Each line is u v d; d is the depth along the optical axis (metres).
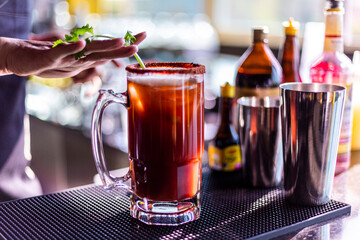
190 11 3.20
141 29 3.16
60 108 2.06
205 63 2.75
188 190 0.68
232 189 0.82
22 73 0.82
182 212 0.68
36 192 1.26
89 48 0.70
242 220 0.69
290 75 0.93
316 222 0.70
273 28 2.60
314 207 0.73
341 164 0.89
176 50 2.97
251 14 2.80
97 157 0.70
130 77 0.67
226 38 2.93
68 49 0.70
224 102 0.89
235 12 2.91
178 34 3.08
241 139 0.83
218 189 0.82
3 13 1.19
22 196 1.22
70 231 0.66
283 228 0.67
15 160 1.26
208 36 3.00
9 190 1.21
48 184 2.09
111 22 3.21
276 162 0.81
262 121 0.80
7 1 1.19
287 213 0.71
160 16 3.30
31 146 2.17
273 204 0.75
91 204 0.75
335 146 0.73
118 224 0.68
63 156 1.98
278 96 0.85
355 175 0.87
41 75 0.85
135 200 0.70
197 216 0.70
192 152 0.67
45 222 0.69
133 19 3.31
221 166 0.89
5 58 0.80
